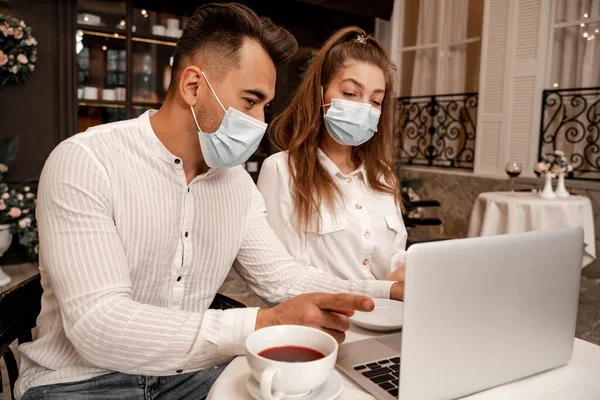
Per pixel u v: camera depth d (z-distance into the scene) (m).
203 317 0.94
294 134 1.59
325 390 0.73
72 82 4.97
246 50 1.08
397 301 1.18
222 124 1.11
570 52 5.11
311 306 0.94
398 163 6.22
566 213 3.91
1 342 1.05
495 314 0.77
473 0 5.99
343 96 1.53
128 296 1.00
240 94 1.10
